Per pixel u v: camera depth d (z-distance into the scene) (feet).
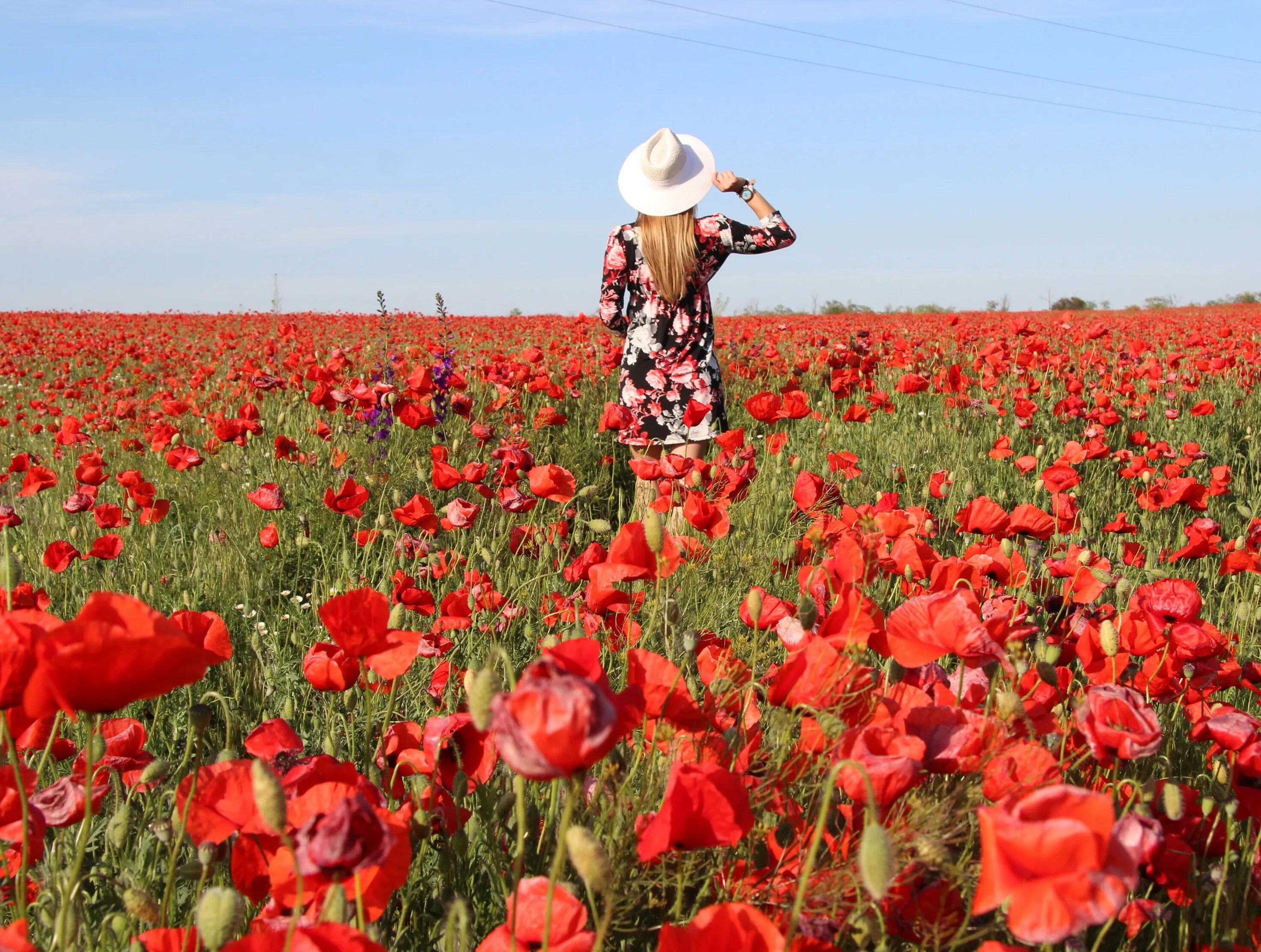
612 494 20.74
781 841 5.45
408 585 8.82
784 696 5.10
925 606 5.19
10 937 3.69
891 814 4.66
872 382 27.32
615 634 8.17
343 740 8.07
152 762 5.60
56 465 22.39
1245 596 12.80
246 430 17.42
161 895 6.00
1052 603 8.12
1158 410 27.50
